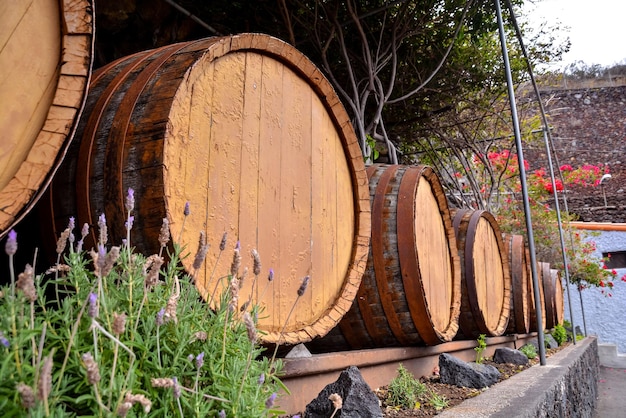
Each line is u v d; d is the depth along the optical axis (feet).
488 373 12.39
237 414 4.01
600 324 62.08
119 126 6.20
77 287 4.12
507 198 44.73
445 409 9.14
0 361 3.12
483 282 19.58
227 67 7.59
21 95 4.98
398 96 23.85
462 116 31.55
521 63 28.30
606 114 84.07
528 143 43.34
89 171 6.08
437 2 21.52
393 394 9.62
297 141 8.95
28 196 4.78
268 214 8.09
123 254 4.49
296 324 8.46
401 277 11.41
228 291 5.07
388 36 21.45
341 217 10.00
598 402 29.45
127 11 14.29
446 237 15.31
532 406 8.52
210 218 7.00
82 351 3.62
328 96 9.64
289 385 7.91
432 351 13.48
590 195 78.64
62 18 5.24
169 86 6.40
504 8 23.45
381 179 12.24
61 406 3.37
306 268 8.84
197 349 4.36
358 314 11.64
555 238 45.19
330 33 18.97
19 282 3.07
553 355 23.35
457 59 24.67
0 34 4.92
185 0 16.22
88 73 5.26
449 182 36.09
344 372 7.38
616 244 60.95
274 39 8.21
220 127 7.33
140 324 4.23
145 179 5.88
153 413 3.65
